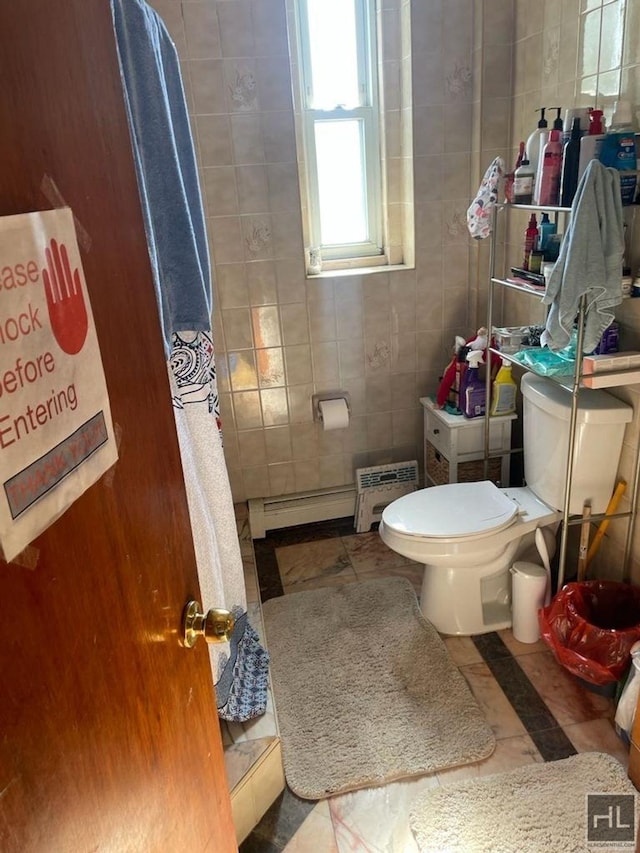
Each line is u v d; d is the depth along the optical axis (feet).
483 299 8.59
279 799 5.23
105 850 2.06
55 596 1.78
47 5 1.84
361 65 8.25
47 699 1.73
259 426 8.79
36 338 1.69
